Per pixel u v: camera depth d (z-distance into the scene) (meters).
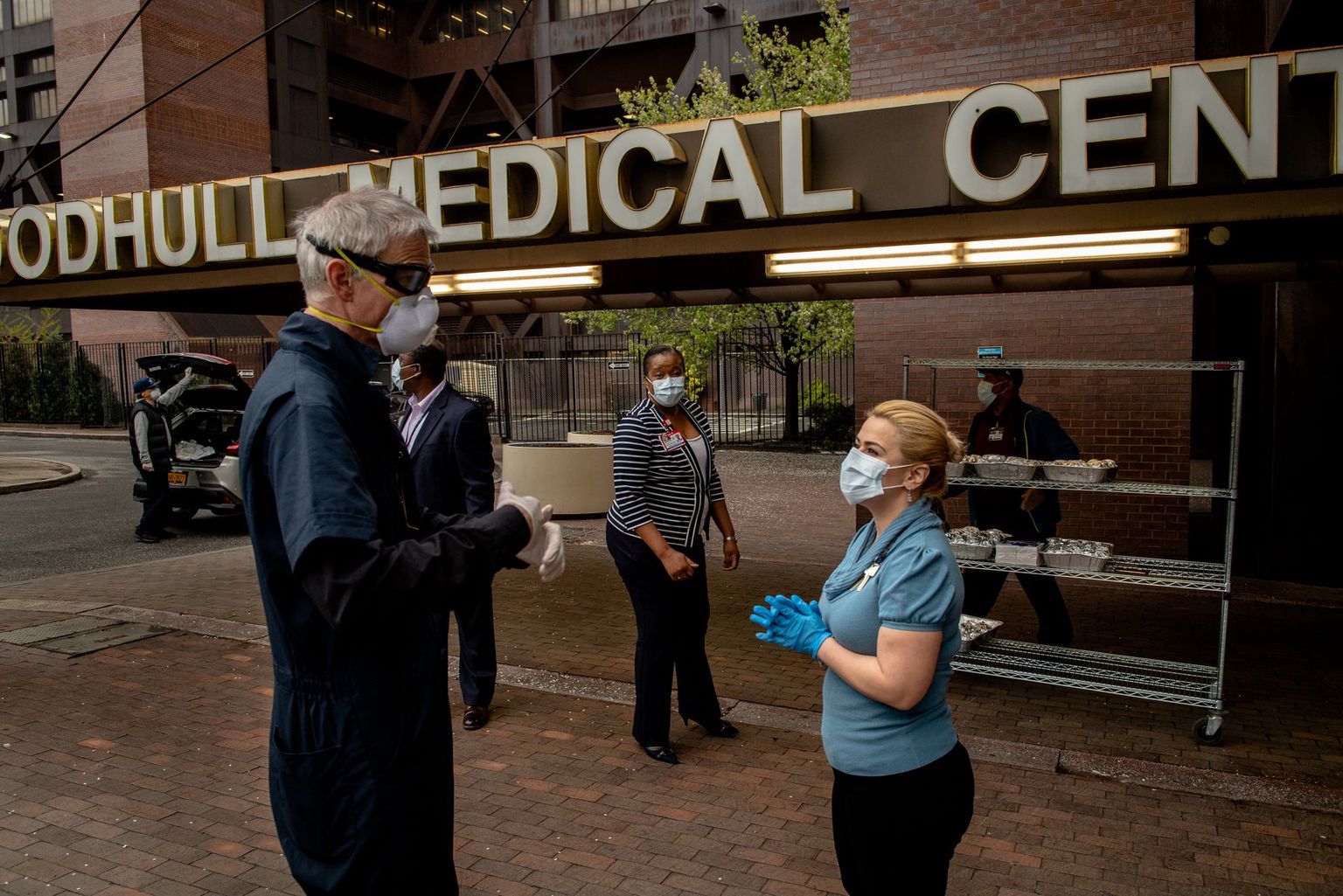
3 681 5.48
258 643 6.27
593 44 41.84
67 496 14.72
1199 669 4.95
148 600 7.56
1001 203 4.67
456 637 6.46
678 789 4.04
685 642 4.45
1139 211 4.75
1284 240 6.27
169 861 3.44
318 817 1.79
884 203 4.94
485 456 4.74
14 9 40.78
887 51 8.76
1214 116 4.27
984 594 5.79
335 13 42.50
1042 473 5.22
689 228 5.36
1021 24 8.30
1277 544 8.04
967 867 3.38
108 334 30.61
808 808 3.86
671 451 4.23
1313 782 4.08
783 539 10.45
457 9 46.34
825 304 19.70
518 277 7.77
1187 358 8.02
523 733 4.69
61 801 3.94
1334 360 7.73
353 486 1.64
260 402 1.72
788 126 4.98
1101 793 4.00
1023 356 8.51
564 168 5.65
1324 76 4.10
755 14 38.12
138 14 7.00
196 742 4.57
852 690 2.26
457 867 3.38
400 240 1.83
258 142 33.09
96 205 7.26
